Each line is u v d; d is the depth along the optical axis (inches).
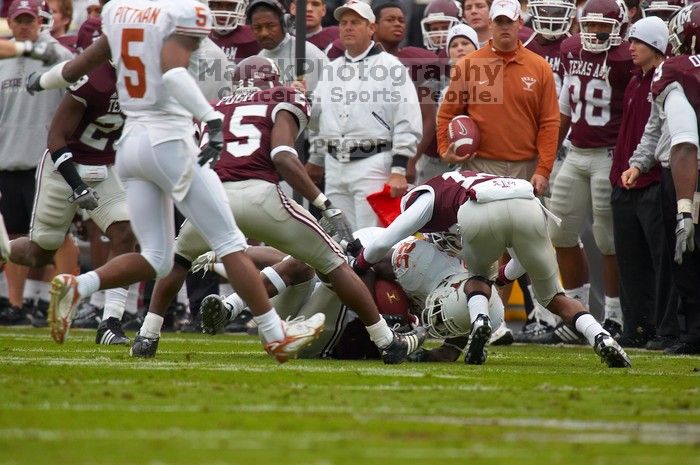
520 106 1158.3
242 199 835.4
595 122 1218.6
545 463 451.8
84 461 442.6
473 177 892.0
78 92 974.4
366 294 861.8
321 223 873.5
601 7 1187.9
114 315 1045.2
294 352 766.5
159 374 742.5
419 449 479.8
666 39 1128.8
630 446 491.8
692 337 1088.2
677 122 1050.1
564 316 901.2
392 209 1183.6
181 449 472.4
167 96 734.5
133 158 743.7
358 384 707.4
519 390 687.7
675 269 1093.8
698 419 577.0
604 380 766.5
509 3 1147.9
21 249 1035.3
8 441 484.7
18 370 746.8
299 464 443.8
